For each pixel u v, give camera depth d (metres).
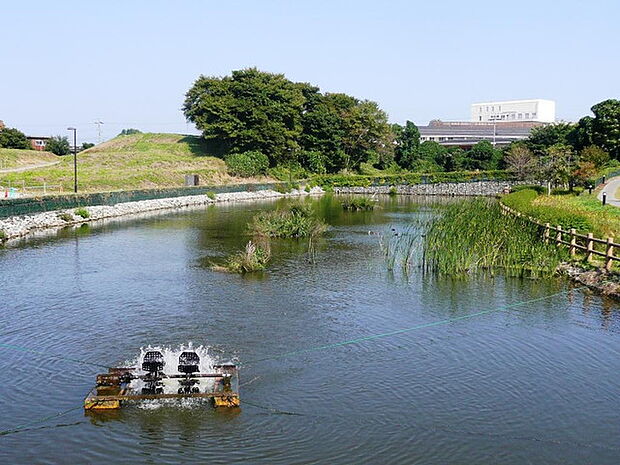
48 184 54.06
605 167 70.69
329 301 19.58
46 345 15.02
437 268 24.75
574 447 10.23
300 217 36.78
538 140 88.06
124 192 50.69
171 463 9.61
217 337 15.74
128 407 11.47
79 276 23.14
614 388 12.60
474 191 81.75
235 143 84.88
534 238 26.73
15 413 11.27
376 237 34.97
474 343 15.41
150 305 18.89
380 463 9.67
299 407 11.59
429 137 155.75
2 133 91.38
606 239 24.45
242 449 10.02
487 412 11.48
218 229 37.94
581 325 16.92
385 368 13.66
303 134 92.31
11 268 24.56
